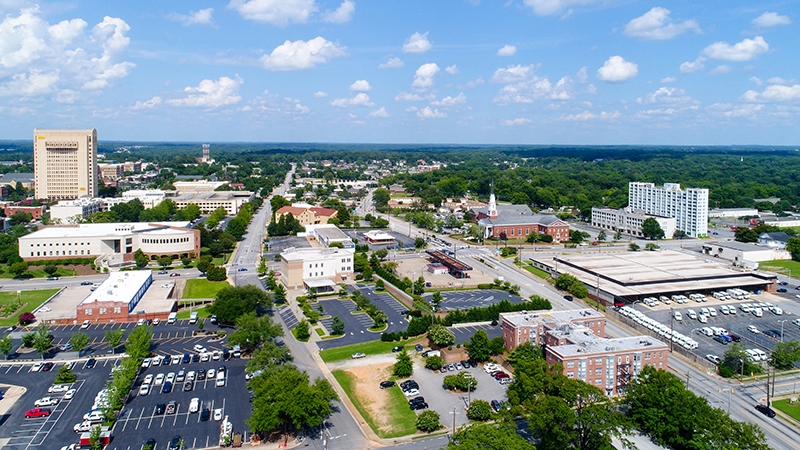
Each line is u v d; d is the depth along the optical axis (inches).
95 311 7460.6
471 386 5497.1
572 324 6259.8
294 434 4761.3
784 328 7347.4
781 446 4559.5
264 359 5639.8
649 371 5083.7
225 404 5216.5
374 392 5511.8
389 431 4805.6
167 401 5255.9
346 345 6663.4
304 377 4992.6
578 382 4704.7
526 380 4928.6
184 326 7337.6
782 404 5285.4
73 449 4434.1
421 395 5447.8
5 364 6112.2
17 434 4675.2
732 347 6043.3
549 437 4320.9
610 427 4306.1
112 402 4830.2
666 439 4569.4
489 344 6215.6
